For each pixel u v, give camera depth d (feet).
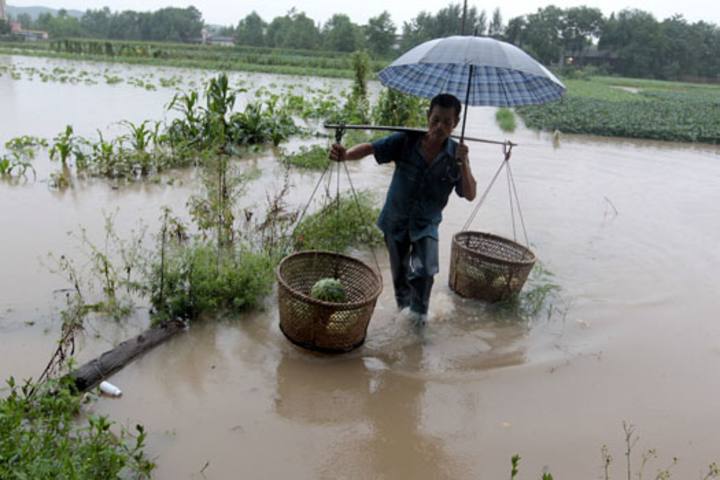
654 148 50.96
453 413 11.93
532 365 13.91
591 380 13.43
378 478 9.97
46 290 15.20
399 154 14.29
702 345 15.37
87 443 9.25
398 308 15.78
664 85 201.87
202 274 15.19
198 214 20.71
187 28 328.49
